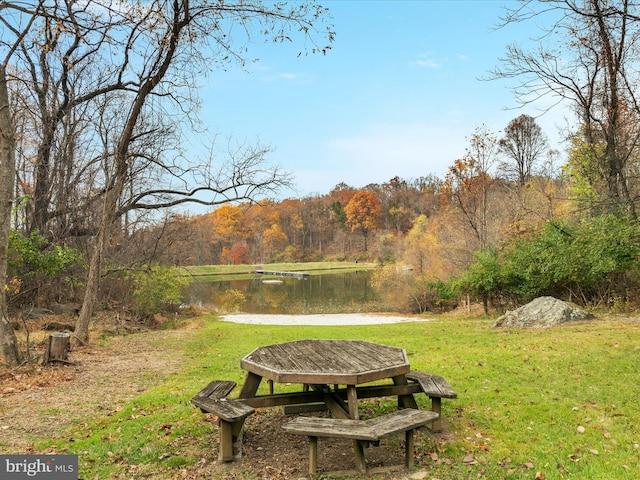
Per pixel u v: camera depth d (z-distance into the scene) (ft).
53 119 54.65
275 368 15.12
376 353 17.40
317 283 150.41
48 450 15.53
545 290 56.49
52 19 29.12
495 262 59.98
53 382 25.57
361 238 272.72
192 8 37.14
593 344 29.76
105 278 59.67
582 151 56.24
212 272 197.88
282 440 16.31
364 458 13.78
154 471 13.87
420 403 19.83
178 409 19.58
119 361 32.73
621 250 44.34
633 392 20.10
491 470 13.48
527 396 20.17
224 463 14.35
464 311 71.46
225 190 47.91
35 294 53.31
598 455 14.24
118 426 17.88
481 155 83.20
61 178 58.03
